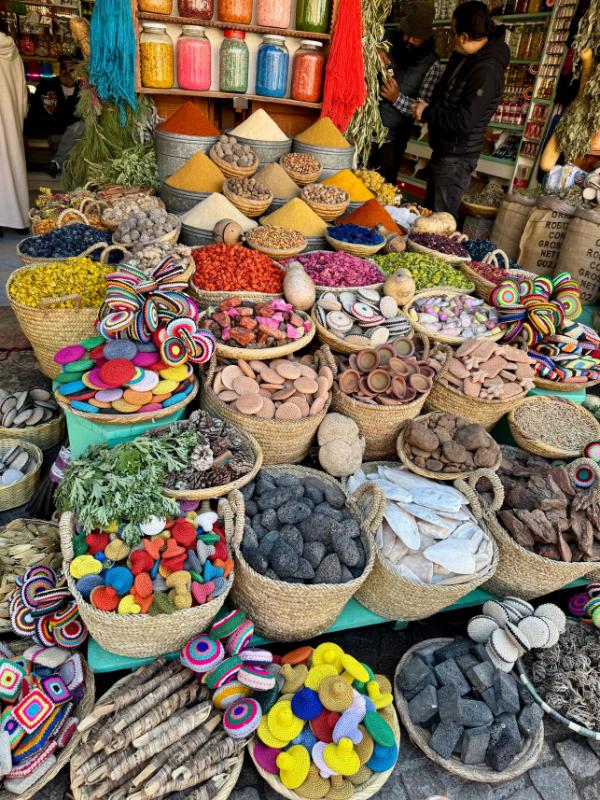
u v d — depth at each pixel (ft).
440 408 9.52
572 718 6.48
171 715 5.75
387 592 6.88
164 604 5.62
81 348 7.54
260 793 5.86
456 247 12.51
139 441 6.81
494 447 8.34
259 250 10.66
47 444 9.41
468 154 15.11
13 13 24.26
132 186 13.12
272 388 8.05
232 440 7.47
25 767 5.25
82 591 5.71
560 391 10.28
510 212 17.33
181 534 6.15
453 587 6.64
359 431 8.79
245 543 6.62
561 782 6.34
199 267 9.84
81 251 10.42
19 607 6.23
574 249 15.16
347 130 14.96
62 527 6.12
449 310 10.40
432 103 15.11
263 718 5.85
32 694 5.56
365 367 8.84
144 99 13.55
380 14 14.47
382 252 12.53
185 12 12.54
